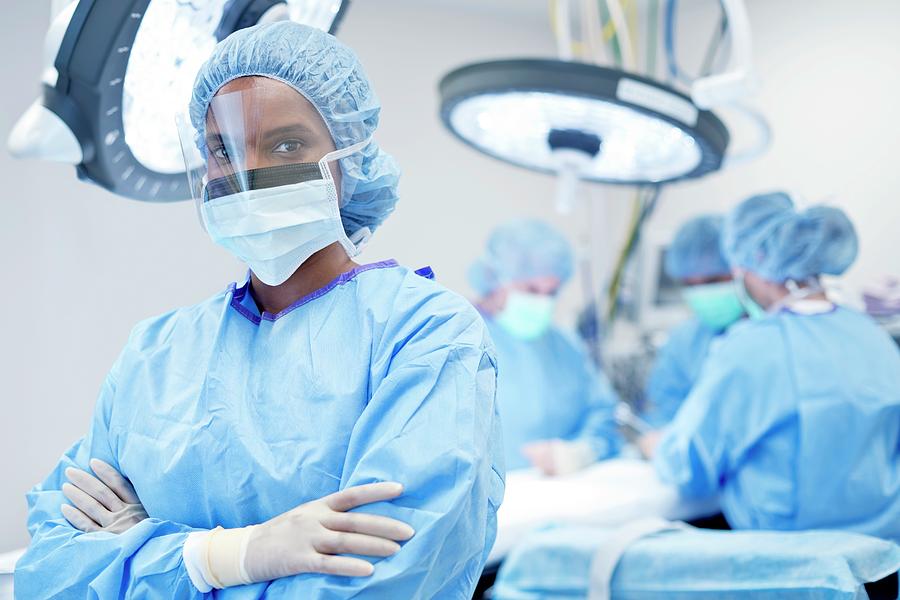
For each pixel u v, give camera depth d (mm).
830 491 1869
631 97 1569
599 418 2979
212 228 1006
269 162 993
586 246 3408
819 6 3014
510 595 1785
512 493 2156
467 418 886
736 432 1979
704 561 1579
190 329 1112
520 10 3488
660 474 2164
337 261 1088
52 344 2293
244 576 875
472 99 1693
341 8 1273
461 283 3365
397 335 966
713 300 2965
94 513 1056
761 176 3191
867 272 2879
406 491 850
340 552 841
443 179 3340
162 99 1150
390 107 3188
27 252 2279
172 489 994
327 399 958
